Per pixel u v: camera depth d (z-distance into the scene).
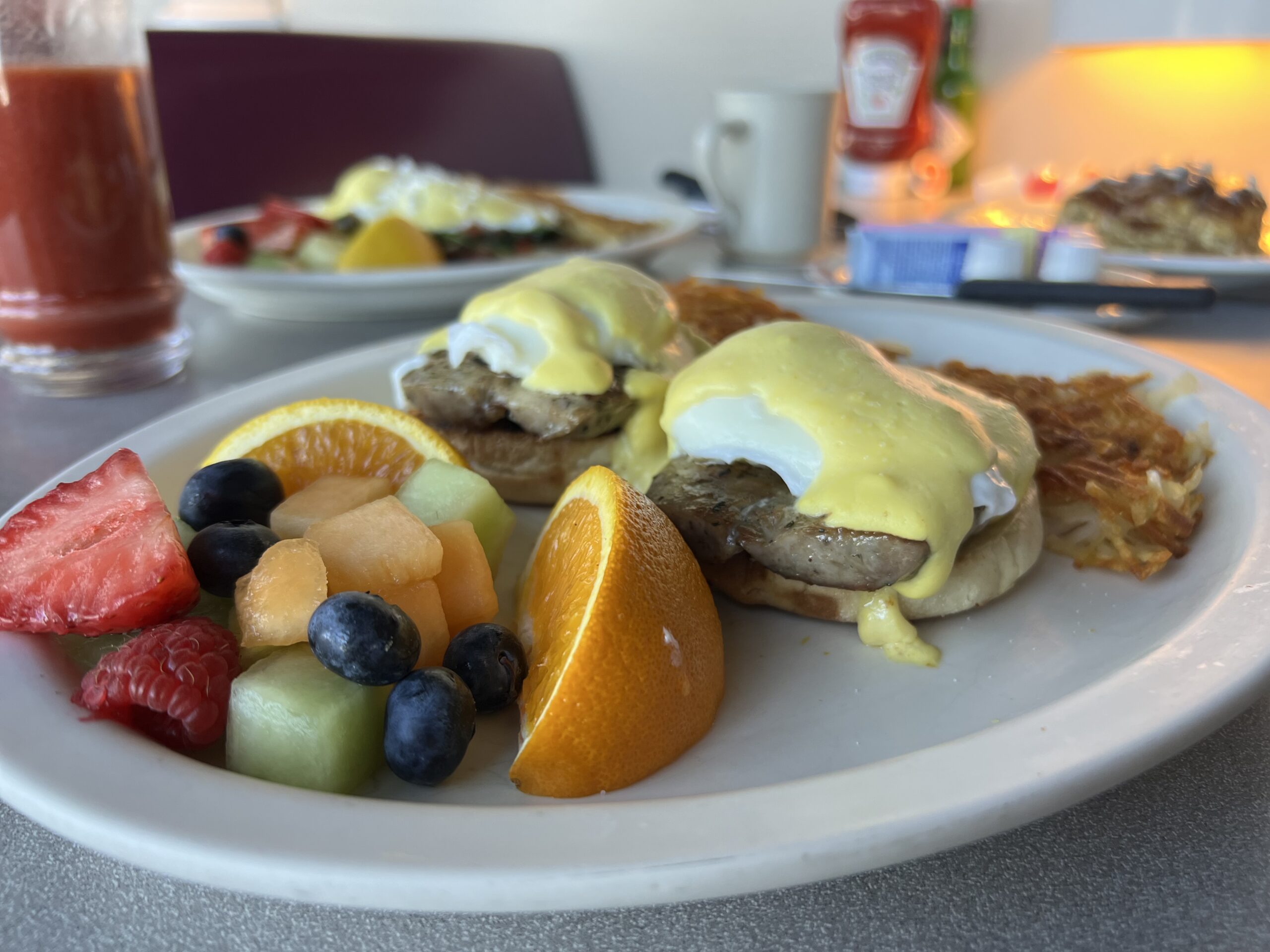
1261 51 0.67
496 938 0.15
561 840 0.14
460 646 0.20
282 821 0.15
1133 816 0.17
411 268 0.44
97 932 0.15
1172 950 0.14
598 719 0.18
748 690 0.22
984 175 0.77
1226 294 0.46
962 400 0.25
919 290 0.44
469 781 0.19
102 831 0.14
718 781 0.19
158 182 0.37
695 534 0.24
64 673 0.19
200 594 0.22
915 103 0.70
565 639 0.19
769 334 0.25
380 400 0.34
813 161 0.51
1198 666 0.17
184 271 0.43
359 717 0.18
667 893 0.14
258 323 0.48
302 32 0.88
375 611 0.18
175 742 0.19
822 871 0.14
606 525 0.20
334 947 0.15
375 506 0.22
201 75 0.72
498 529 0.25
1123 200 0.51
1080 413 0.29
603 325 0.29
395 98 0.84
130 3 0.36
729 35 0.89
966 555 0.24
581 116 0.99
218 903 0.16
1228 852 0.16
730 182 0.52
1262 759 0.18
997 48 0.79
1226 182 0.53
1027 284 0.40
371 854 0.14
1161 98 0.73
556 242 0.58
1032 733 0.16
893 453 0.23
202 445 0.30
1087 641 0.23
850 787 0.15
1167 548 0.24
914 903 0.16
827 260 0.53
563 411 0.28
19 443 0.33
